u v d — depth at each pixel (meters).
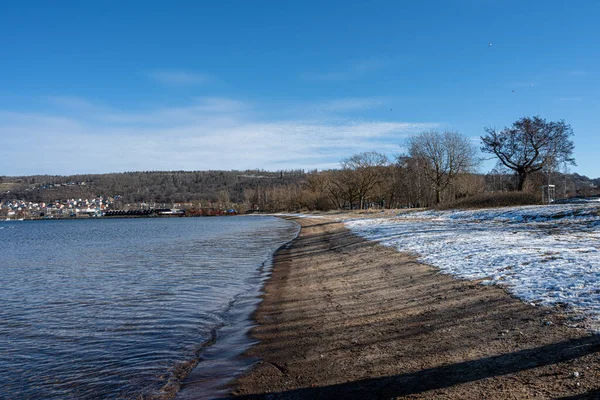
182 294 14.27
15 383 7.25
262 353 7.93
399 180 78.56
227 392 6.30
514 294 8.91
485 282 10.35
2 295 15.54
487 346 6.59
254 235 44.28
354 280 14.12
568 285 8.82
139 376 7.27
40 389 6.98
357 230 32.69
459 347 6.75
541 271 10.42
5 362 8.28
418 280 12.20
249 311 11.44
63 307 13.10
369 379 6.08
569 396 4.71
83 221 156.12
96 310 12.47
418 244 19.39
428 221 34.31
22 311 12.76
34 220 182.88
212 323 10.45
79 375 7.49
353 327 8.80
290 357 7.52
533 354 5.98
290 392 6.03
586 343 5.98
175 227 77.19
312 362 7.12
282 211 144.38
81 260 26.88
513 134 46.78
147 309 12.30
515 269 11.16
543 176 57.00
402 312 9.30
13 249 38.94
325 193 103.00
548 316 7.33
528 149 46.44
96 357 8.38
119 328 10.40
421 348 6.99
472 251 15.12
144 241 42.59
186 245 34.75
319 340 8.27
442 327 7.85
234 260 23.41
